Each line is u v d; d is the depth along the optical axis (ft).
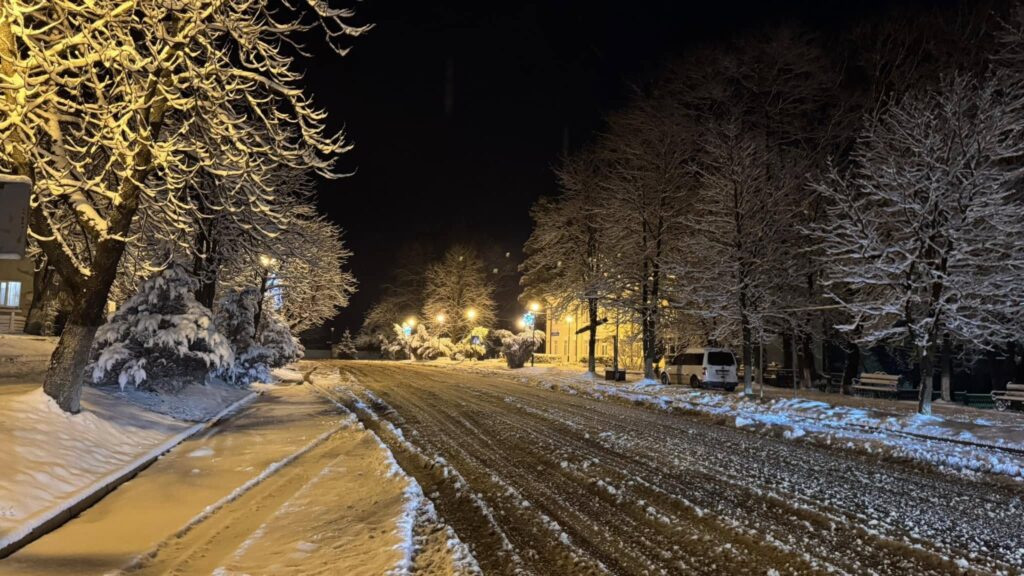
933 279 55.83
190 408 51.08
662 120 98.84
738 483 28.89
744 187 77.71
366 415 54.65
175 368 51.57
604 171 107.86
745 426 49.73
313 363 176.55
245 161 38.75
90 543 20.53
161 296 51.88
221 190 46.24
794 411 59.06
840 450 39.58
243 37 37.01
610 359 155.53
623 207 96.94
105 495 26.61
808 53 95.25
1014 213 55.42
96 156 41.70
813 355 109.81
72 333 34.68
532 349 154.61
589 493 27.12
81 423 33.24
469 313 221.66
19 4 29.71
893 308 57.11
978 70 79.05
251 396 69.67
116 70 35.22
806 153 92.48
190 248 53.57
